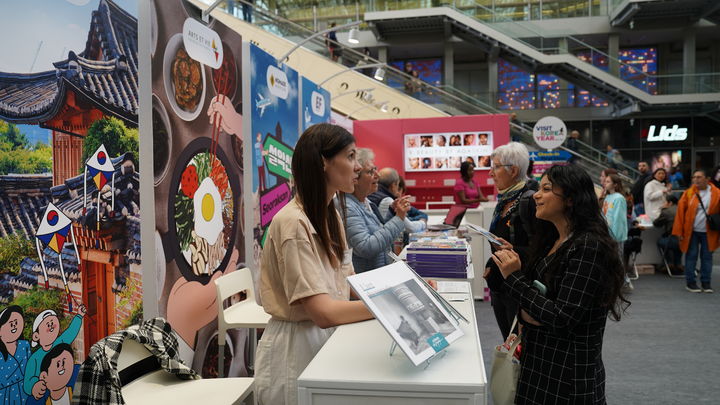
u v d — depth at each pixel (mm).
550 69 14922
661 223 7168
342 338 1574
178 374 2000
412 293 1402
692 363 3748
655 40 17031
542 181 1688
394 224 2381
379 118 10977
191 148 2836
